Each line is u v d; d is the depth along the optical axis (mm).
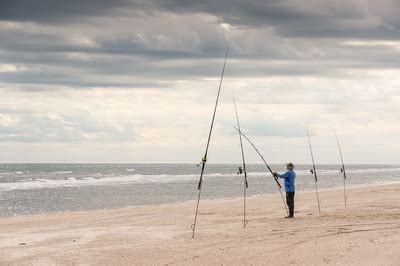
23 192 41625
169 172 116500
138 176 82062
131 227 18109
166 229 17391
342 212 21891
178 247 13742
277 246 13500
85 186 50250
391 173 104875
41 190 44000
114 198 36000
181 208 25562
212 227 17641
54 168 146875
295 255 12180
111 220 20547
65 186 50125
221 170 143125
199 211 23641
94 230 17469
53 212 26922
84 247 14008
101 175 87938
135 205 30703
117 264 11781
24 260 12352
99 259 12328
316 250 12688
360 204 25906
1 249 13797
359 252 12141
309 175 90000
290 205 20141
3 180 65938
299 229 16609
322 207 24719
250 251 12898
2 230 17703
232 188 47781
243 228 17188
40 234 16641
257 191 43406
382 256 11547
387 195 32750
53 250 13586
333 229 16391
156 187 49094
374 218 19234
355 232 15602
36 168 145000
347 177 80125
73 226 18672
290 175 20203
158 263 11781
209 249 13336
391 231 15578
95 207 29797
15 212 27266
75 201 33656
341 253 12148
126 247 13883
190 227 17750
